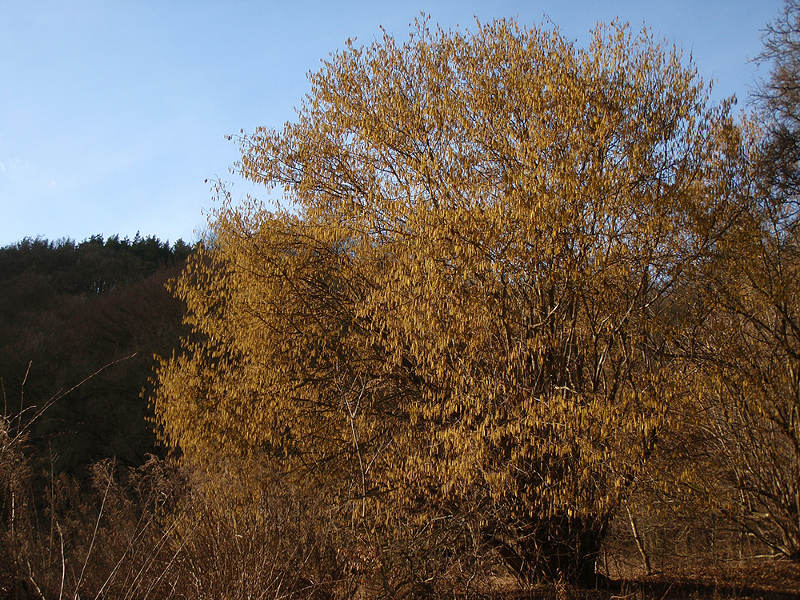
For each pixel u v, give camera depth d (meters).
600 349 9.14
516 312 8.61
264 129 10.81
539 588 8.12
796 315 10.34
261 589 5.00
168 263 44.72
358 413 9.80
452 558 6.88
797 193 9.46
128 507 5.71
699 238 8.75
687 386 8.75
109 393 25.58
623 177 8.35
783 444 10.72
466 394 8.36
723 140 9.23
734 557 10.96
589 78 9.14
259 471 9.02
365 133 9.88
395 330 8.98
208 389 10.59
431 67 10.17
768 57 9.55
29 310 35.16
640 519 11.48
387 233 9.60
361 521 6.96
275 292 10.54
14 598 4.11
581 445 7.70
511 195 8.35
